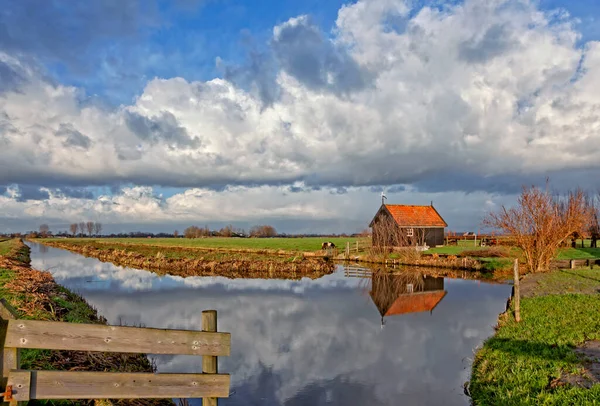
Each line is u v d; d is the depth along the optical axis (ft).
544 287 67.92
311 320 59.31
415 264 138.92
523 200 98.37
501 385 28.02
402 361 40.42
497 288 87.56
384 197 174.19
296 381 35.53
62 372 16.94
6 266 80.02
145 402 25.32
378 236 170.50
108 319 55.06
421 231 171.73
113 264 147.33
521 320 43.16
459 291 84.84
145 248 219.41
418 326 54.90
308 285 96.78
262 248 203.92
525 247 98.73
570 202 100.83
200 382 18.98
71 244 299.99
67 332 16.99
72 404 20.98
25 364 24.38
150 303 70.08
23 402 18.28
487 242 179.42
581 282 73.20
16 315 17.30
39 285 58.34
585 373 26.73
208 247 219.61
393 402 30.78
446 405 29.58
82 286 90.68
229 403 31.27
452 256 132.87
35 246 302.66
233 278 110.93
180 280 104.68
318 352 43.86
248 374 37.52
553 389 25.00
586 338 34.96
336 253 176.14
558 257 127.03
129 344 17.85
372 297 79.36
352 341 48.08
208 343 19.20
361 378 36.14
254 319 59.77
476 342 45.62
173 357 40.70
